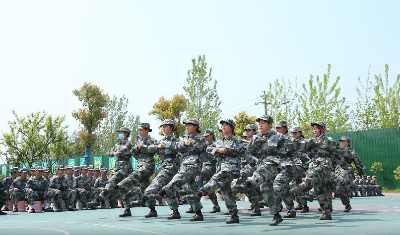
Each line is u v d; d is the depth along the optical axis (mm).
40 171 15258
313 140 9070
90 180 16594
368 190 27328
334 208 13195
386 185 33031
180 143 9414
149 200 10523
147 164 10727
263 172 8016
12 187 15656
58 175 15703
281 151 8477
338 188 11188
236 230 7254
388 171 32969
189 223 8805
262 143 8148
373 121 46156
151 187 9805
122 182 10516
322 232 6836
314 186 9172
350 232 6820
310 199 11852
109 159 33312
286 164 8398
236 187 9383
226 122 8562
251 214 10875
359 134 34844
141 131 10805
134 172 10633
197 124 9469
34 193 14844
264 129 8219
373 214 10648
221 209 13625
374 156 33844
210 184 8352
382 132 33594
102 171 17453
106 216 11648
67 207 15664
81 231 7434
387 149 33188
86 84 35219
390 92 45625
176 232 7023
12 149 30469
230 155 8562
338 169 11352
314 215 10602
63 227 8305
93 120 34969
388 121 45125
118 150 11672
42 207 15359
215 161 11867
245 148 8508
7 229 7945
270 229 7363
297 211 12031
